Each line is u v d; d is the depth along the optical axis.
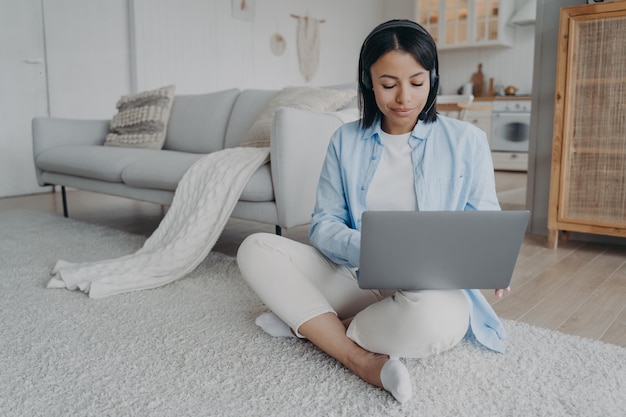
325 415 1.14
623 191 2.56
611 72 2.54
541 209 3.08
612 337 1.61
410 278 1.09
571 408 1.17
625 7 2.46
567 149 2.67
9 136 4.52
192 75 5.69
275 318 1.53
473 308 1.40
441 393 1.23
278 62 6.65
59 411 1.17
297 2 6.78
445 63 7.51
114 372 1.35
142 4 5.16
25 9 4.48
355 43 7.79
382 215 1.00
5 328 1.64
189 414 1.15
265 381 1.29
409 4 7.88
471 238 1.03
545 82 2.98
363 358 1.26
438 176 1.29
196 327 1.64
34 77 4.59
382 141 1.34
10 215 3.57
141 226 3.29
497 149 6.64
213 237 2.20
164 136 3.56
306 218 2.32
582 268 2.39
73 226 3.20
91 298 1.92
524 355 1.43
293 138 2.21
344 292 1.44
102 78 5.02
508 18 6.71
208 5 5.76
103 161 3.05
